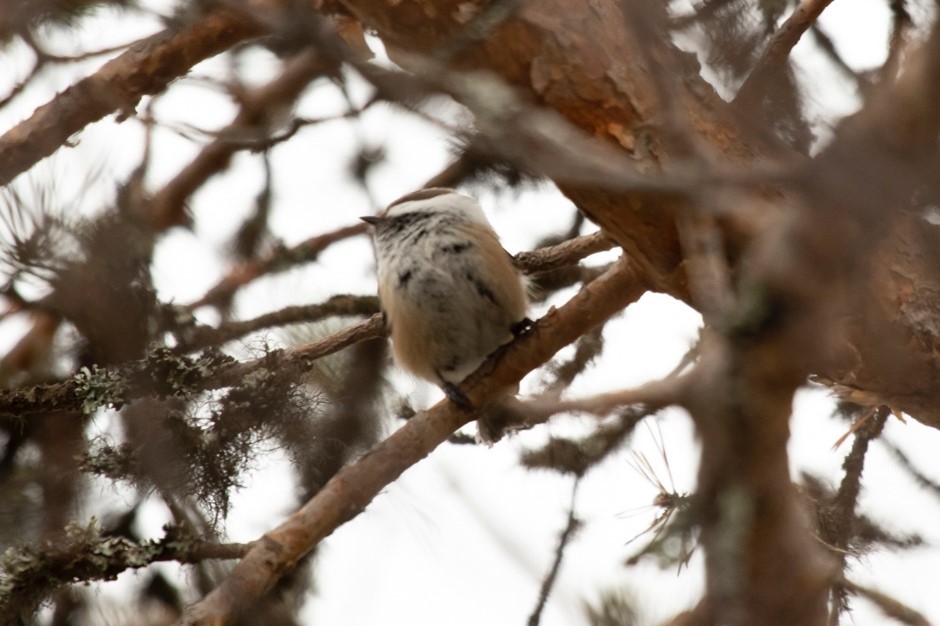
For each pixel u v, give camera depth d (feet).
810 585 12.44
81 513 30.14
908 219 18.12
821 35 20.27
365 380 33.01
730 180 11.75
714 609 12.51
